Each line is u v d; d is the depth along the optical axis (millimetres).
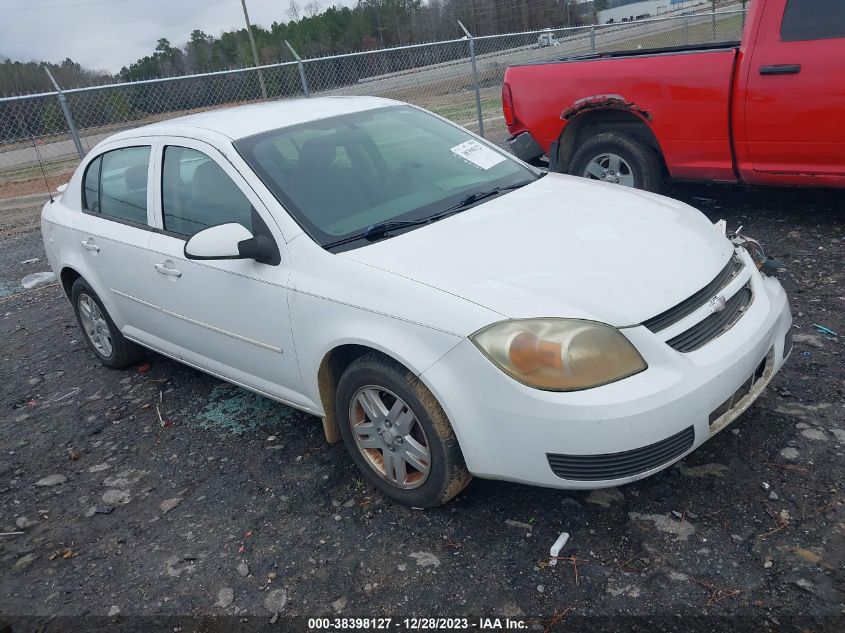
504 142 11523
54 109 8891
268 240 3334
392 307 2838
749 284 3146
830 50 4895
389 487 3158
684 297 2754
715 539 2727
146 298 4199
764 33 5176
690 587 2533
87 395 4844
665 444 2592
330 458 3645
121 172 4395
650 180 6137
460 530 2977
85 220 4672
